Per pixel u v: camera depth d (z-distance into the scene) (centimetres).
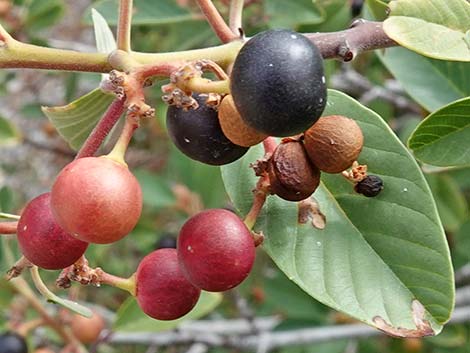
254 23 19
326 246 10
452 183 22
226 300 26
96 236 8
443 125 10
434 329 9
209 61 8
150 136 33
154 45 25
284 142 9
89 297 29
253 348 22
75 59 9
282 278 23
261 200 9
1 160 41
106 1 18
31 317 21
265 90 7
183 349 27
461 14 9
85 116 11
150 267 9
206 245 8
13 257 19
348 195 10
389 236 9
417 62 15
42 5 24
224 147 9
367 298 9
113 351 29
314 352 24
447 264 9
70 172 8
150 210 28
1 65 9
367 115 10
